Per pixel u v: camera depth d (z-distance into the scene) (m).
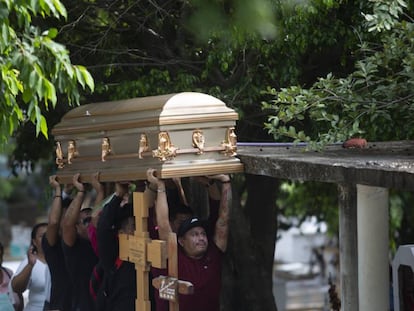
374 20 13.75
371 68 13.78
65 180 14.71
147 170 12.74
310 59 18.20
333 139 13.30
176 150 12.61
